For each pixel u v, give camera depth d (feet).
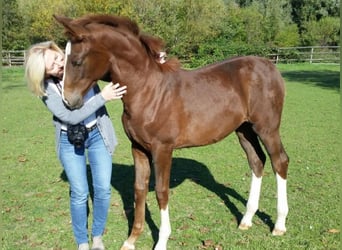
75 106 9.53
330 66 77.92
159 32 80.59
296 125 28.19
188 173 18.15
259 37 97.71
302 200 14.83
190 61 81.15
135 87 10.28
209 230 12.66
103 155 10.78
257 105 11.85
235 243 11.77
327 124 28.43
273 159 12.11
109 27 9.87
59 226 13.16
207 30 86.48
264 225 12.95
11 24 85.97
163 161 10.73
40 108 36.19
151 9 82.23
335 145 22.81
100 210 11.07
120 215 13.96
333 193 15.48
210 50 83.82
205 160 20.16
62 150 10.43
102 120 10.69
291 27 108.78
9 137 25.46
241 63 12.08
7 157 20.95
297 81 54.90
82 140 9.98
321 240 11.82
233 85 11.64
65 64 9.40
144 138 10.62
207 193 15.74
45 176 17.98
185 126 10.87
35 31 85.46
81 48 9.33
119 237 12.46
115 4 82.43
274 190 15.88
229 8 105.40
